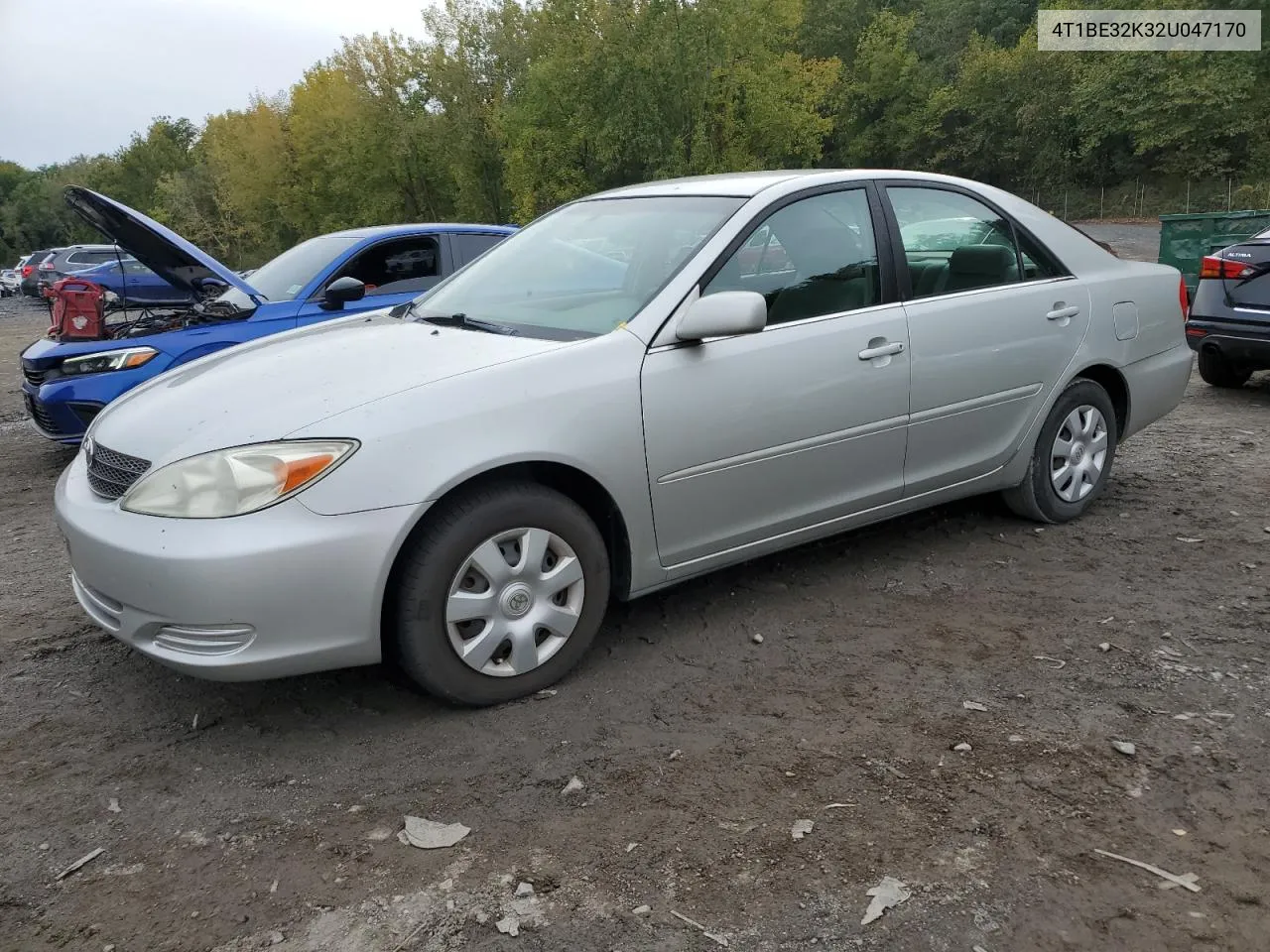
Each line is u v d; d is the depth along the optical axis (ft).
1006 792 8.18
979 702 9.73
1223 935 6.56
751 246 11.31
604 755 8.95
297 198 144.87
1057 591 12.53
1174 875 7.14
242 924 6.91
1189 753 8.71
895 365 12.17
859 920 6.75
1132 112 136.67
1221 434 20.76
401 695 10.21
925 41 207.51
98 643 11.85
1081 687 9.98
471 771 8.75
